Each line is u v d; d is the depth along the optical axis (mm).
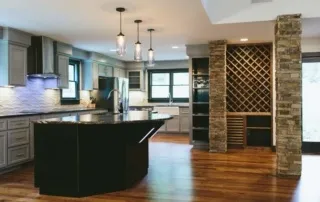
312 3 3883
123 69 8867
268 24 4391
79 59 6871
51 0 3250
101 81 7359
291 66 3967
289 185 3625
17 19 4043
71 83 6789
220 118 5840
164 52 7199
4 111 4902
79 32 4898
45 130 3352
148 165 4484
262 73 6184
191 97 6293
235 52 6305
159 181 3828
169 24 4355
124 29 4660
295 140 3986
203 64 6418
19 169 4516
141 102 9125
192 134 6340
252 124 6203
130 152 3645
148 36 5238
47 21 4156
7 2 3311
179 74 8945
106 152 3428
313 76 5852
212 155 5488
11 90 5051
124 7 3516
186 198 3186
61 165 3314
